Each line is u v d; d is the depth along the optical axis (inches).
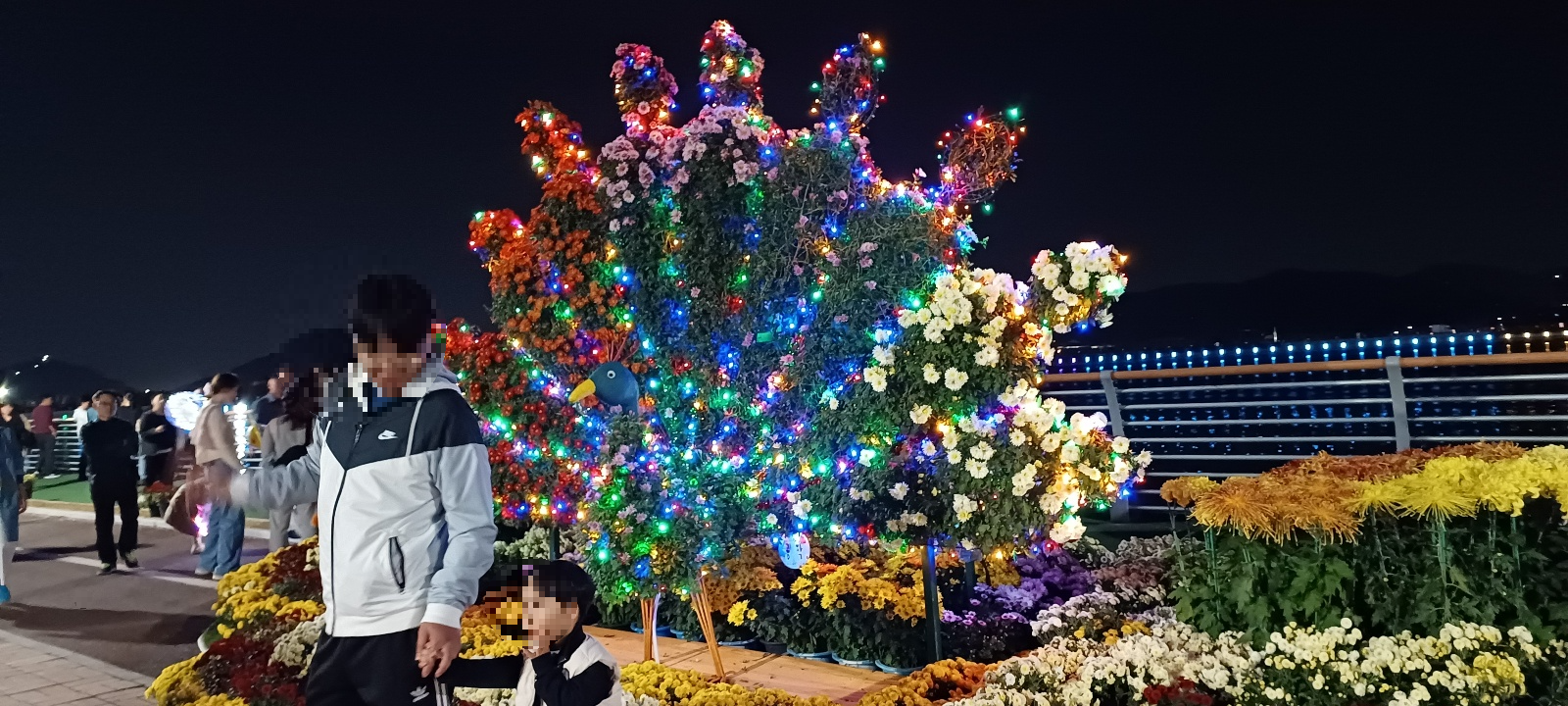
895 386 177.2
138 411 592.4
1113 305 182.1
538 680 111.0
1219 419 342.0
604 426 199.2
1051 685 159.3
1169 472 361.4
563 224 197.5
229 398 326.0
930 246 187.2
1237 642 158.6
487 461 110.7
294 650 182.2
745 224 190.9
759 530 193.2
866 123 203.2
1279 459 328.2
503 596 112.3
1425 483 149.9
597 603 253.8
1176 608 177.0
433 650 98.7
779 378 188.7
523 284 200.2
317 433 113.4
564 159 205.3
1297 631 150.6
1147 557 248.8
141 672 246.2
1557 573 146.9
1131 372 343.6
